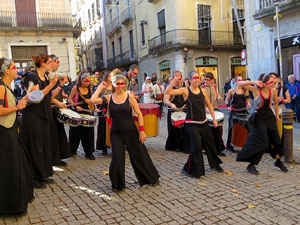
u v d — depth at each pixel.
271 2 13.03
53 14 18.89
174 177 5.09
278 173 5.28
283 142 6.20
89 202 4.09
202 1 21.92
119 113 4.36
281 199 4.12
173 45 21.09
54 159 5.30
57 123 5.64
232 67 23.66
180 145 6.95
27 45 18.42
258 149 5.12
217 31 22.58
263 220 3.54
